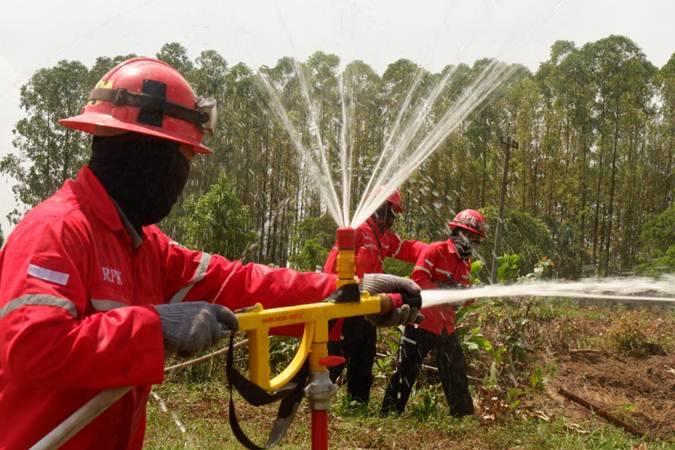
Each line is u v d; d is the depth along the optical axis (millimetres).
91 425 1928
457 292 3059
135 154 2055
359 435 6031
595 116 43188
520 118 34156
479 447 5969
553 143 37625
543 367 8719
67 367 1673
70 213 1894
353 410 6629
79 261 1841
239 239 8555
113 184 2062
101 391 1781
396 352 7703
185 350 1820
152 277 2242
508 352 8156
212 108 2178
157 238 2377
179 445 5176
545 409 7262
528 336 9336
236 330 1945
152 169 2070
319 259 9078
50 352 1656
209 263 2441
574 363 9203
